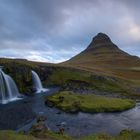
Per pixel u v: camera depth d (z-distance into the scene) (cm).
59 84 11331
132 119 6334
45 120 5828
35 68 11456
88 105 7162
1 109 6856
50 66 12362
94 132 5006
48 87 11175
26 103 7838
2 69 9856
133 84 13075
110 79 12412
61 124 5538
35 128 3550
